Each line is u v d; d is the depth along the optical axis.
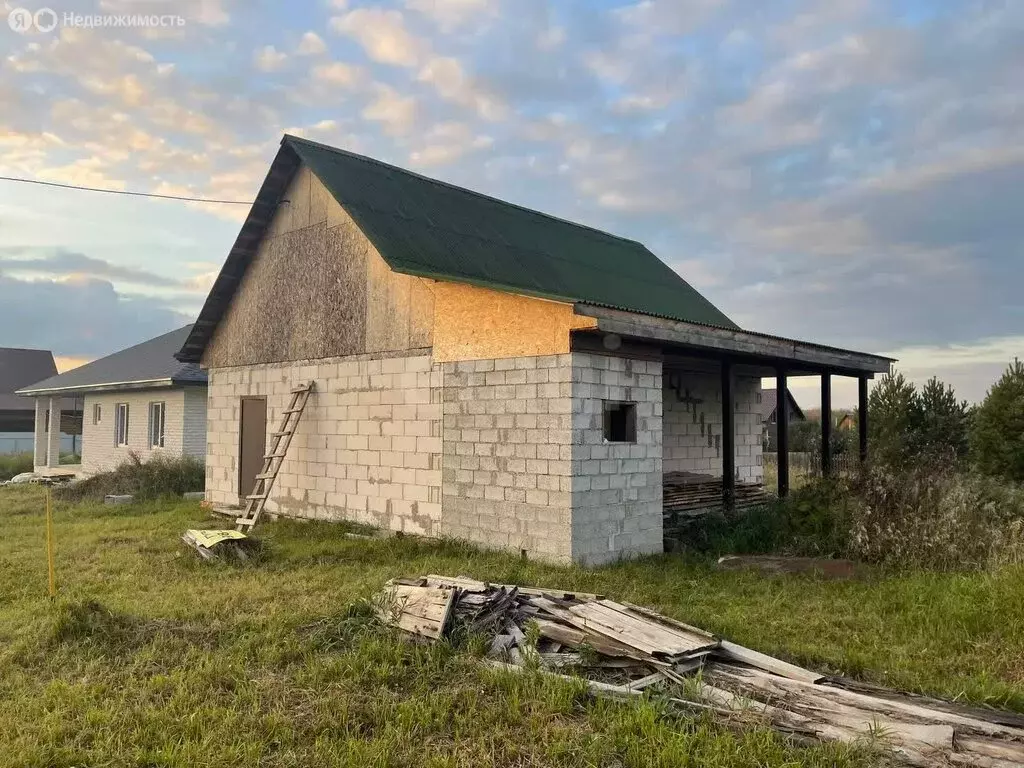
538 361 9.45
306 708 4.73
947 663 5.55
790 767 3.85
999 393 16.70
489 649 5.65
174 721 4.53
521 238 14.54
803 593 7.74
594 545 9.27
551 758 4.07
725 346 10.46
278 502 13.66
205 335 15.62
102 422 23.45
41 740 4.32
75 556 9.81
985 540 8.99
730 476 11.95
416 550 10.07
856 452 14.39
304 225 13.42
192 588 7.79
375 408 11.77
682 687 4.82
